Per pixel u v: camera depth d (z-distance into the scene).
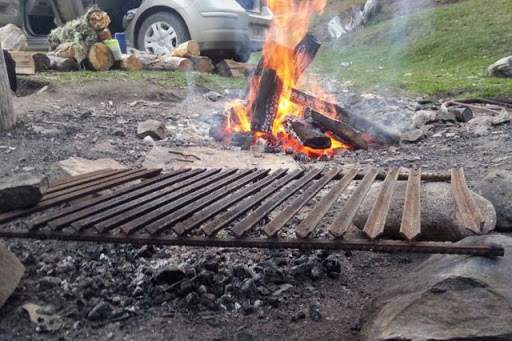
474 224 2.45
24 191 2.76
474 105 7.47
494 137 5.67
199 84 8.30
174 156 4.84
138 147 5.14
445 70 11.22
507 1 16.20
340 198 3.78
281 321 2.28
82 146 5.00
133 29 10.16
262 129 5.57
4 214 2.68
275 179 3.52
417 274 2.31
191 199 2.96
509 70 9.55
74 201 3.25
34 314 2.23
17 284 2.37
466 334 1.83
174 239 2.37
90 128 5.69
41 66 8.18
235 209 2.79
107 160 4.61
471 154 5.10
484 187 3.26
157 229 2.44
